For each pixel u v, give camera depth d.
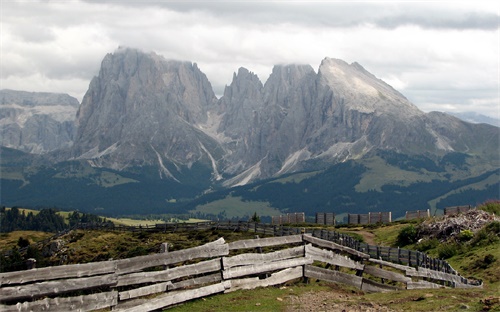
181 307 24.53
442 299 26.33
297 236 31.52
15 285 19.69
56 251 100.31
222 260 27.25
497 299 24.23
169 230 102.00
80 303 21.23
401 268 36.25
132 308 22.72
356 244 50.53
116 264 22.77
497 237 51.78
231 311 23.97
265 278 29.41
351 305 25.31
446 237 59.25
